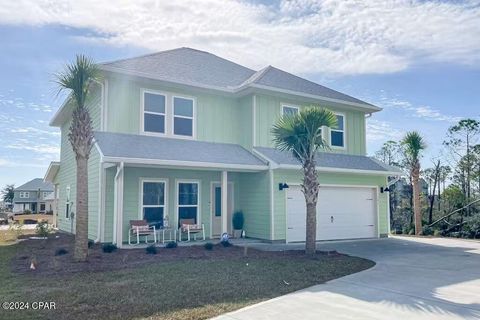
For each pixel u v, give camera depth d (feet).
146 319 18.02
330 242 52.37
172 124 51.75
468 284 25.25
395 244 50.06
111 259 33.73
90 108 55.01
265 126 54.90
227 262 32.81
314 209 38.78
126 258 34.04
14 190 237.04
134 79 49.42
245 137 55.57
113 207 45.44
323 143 41.06
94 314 18.65
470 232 62.90
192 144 51.55
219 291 23.09
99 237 44.34
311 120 38.42
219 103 56.03
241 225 53.16
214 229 53.47
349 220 56.80
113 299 21.09
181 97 52.90
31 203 232.73
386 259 36.32
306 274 28.27
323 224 54.19
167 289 23.34
